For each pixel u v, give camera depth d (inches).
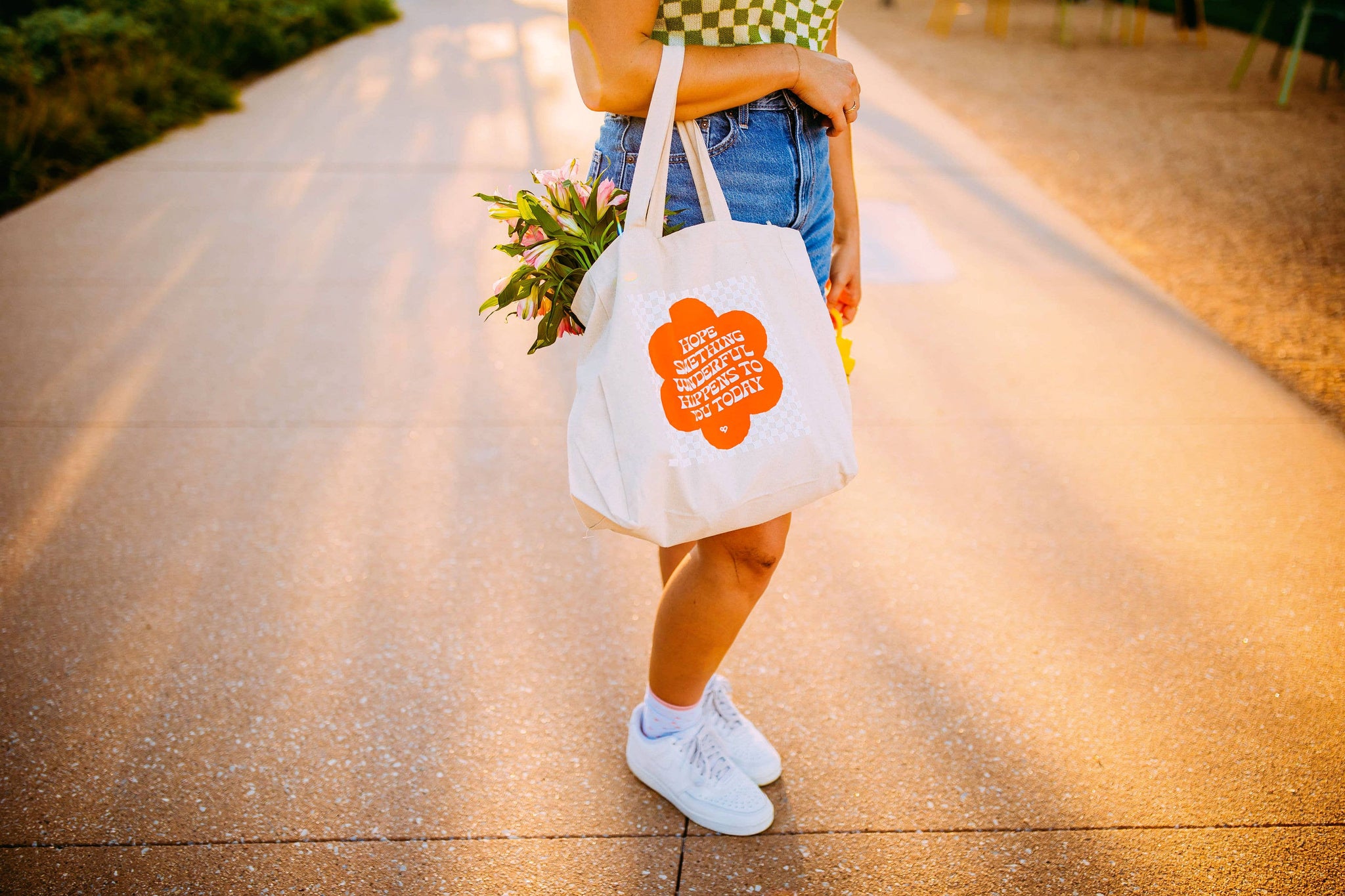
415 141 225.1
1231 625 83.4
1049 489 102.3
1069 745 71.5
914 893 60.3
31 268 155.0
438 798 67.2
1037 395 120.6
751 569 56.9
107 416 114.9
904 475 105.0
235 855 62.7
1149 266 159.9
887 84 286.4
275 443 110.4
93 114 219.1
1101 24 415.8
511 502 101.1
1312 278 154.6
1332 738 72.0
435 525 97.2
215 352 130.0
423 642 81.9
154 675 77.6
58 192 190.4
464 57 327.0
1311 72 309.7
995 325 139.0
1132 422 114.7
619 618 85.2
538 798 67.2
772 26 50.8
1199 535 95.0
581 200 51.7
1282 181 200.8
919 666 79.3
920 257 162.1
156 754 70.4
